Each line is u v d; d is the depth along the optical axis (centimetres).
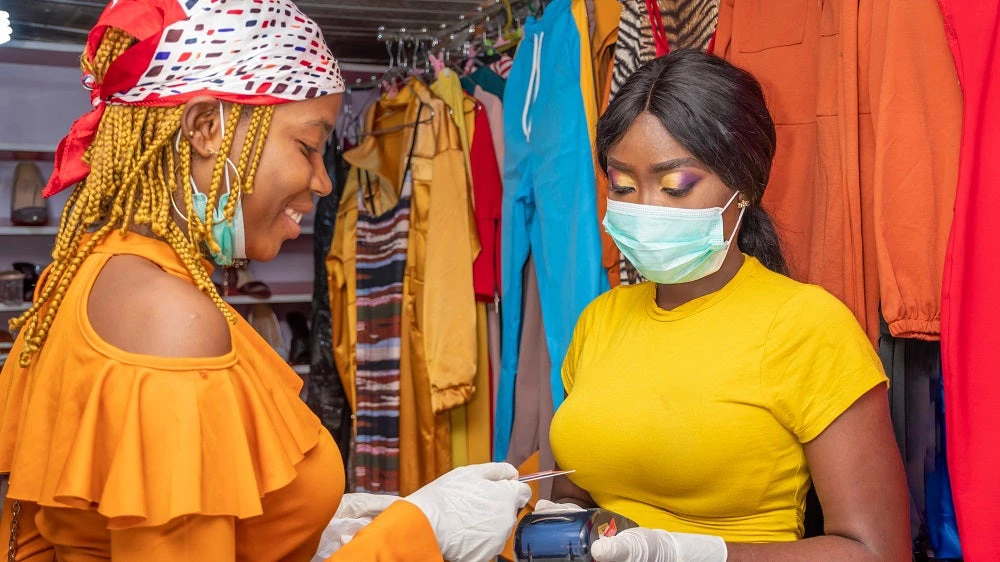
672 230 132
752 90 136
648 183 134
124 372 89
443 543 105
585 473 142
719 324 135
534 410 262
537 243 251
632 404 136
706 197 132
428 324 296
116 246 100
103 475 88
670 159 131
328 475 108
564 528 114
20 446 95
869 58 159
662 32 199
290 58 105
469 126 306
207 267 113
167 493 86
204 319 94
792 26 176
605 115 140
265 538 104
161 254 101
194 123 101
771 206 179
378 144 327
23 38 348
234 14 102
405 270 315
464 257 296
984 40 135
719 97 131
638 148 133
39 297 102
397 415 315
